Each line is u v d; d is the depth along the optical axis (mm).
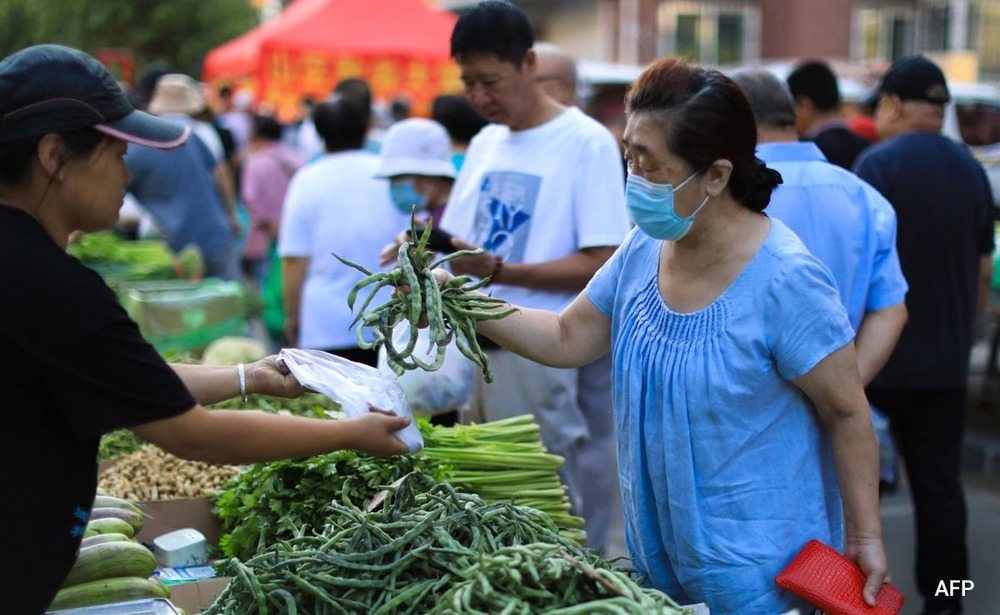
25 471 1749
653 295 2213
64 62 1750
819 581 2033
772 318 2051
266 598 1999
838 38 20344
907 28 20828
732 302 2076
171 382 1789
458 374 3469
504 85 3631
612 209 3648
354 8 11836
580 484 3994
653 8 20141
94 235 6684
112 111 1786
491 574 1820
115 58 16766
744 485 2088
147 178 6984
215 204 7316
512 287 3672
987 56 20672
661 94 2012
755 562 2088
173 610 2289
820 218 3051
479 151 3986
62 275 1705
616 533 5168
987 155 7984
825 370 2051
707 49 20469
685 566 2139
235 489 2932
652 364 2152
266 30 13188
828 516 2250
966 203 3910
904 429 4109
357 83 7176
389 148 4312
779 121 3242
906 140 3963
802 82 4750
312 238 4906
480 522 2098
